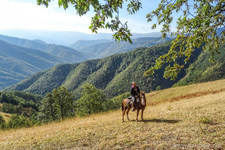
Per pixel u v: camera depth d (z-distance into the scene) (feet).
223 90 106.11
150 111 58.39
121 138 30.91
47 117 168.76
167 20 15.40
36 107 554.05
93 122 49.06
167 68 15.84
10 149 32.40
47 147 30.89
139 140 28.66
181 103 70.13
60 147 30.22
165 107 63.10
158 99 222.48
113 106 207.41
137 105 41.60
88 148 28.27
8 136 46.57
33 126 63.00
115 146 27.53
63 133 39.86
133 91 42.68
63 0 10.10
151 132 32.04
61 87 169.07
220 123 32.30
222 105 48.52
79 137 34.32
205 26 13.44
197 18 13.32
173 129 32.27
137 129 35.32
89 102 154.61
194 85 212.64
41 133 43.88
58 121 67.92
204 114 40.50
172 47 15.40
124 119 48.11
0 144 37.22
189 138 26.71
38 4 10.66
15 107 451.94
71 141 32.60
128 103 42.93
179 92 207.72
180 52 15.25
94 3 9.87
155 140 27.78
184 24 14.17
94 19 10.80
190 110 47.98
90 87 165.48
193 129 30.45
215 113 39.99
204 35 13.97
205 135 27.14
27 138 39.83
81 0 9.80
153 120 41.42
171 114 45.70
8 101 528.22
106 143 29.27
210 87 160.15
